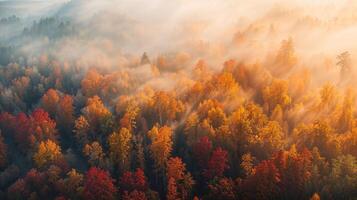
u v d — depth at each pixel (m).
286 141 103.44
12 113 158.75
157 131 110.12
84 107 142.38
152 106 127.62
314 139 99.81
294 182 87.62
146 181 100.31
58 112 140.12
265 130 101.12
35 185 103.12
